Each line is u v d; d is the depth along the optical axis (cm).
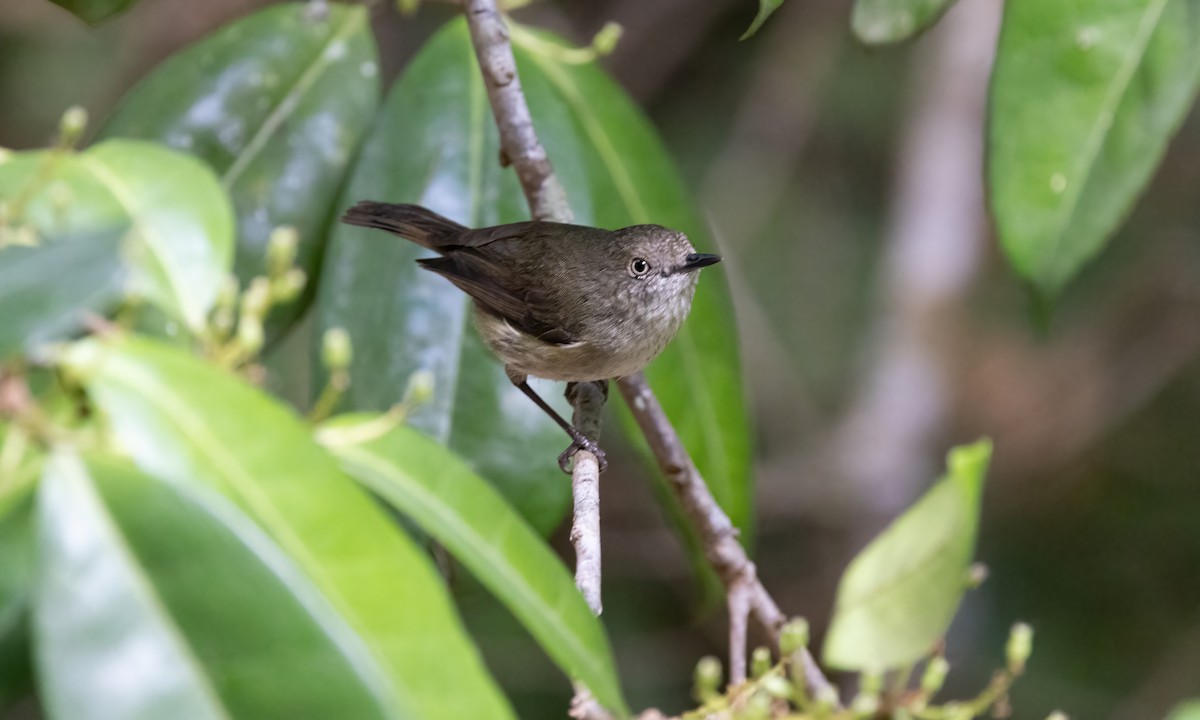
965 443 1585
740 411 852
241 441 392
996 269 1645
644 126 851
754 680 547
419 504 473
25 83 1548
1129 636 1463
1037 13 653
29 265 341
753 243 1720
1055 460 1559
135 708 344
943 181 1616
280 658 357
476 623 1411
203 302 457
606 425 1636
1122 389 1573
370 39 820
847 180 1753
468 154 790
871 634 592
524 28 832
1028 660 1443
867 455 1575
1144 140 651
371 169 780
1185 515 1516
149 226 472
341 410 750
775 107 1722
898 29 723
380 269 772
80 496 361
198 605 358
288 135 789
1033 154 660
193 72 795
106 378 385
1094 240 659
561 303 795
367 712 355
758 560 1627
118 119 791
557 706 1388
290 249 476
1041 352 1593
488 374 768
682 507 743
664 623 1595
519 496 751
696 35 1742
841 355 1711
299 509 388
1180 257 1600
